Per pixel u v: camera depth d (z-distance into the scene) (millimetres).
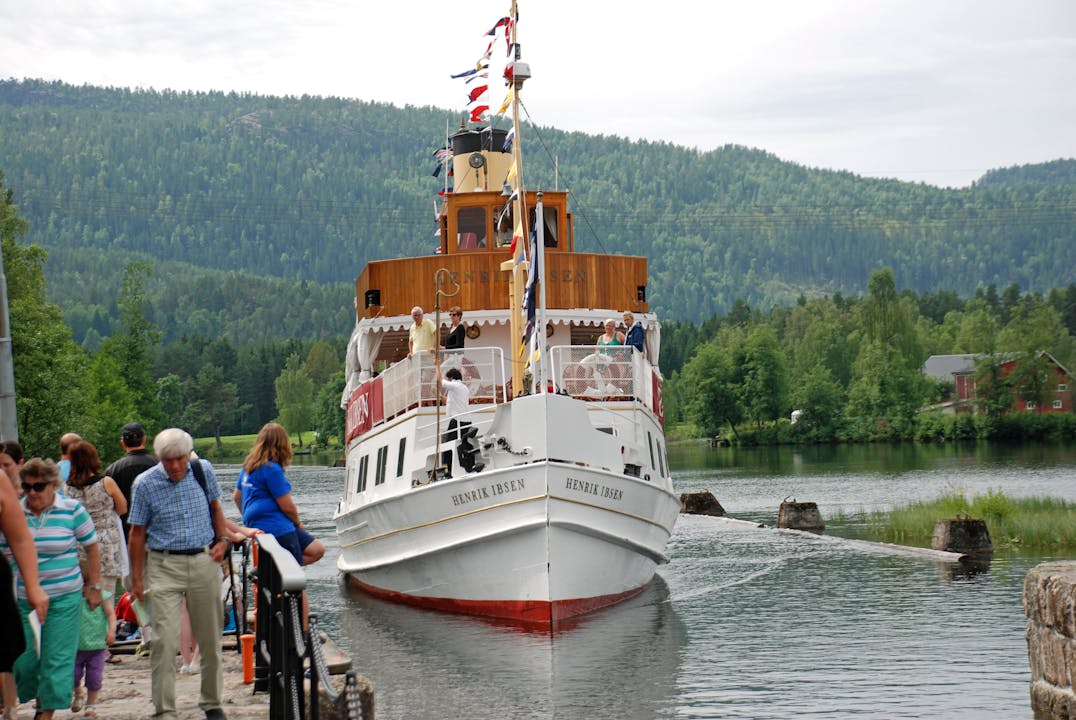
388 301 28672
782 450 139875
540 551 22250
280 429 14047
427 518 23719
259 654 13758
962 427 146375
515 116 26172
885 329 175875
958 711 16203
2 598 10086
